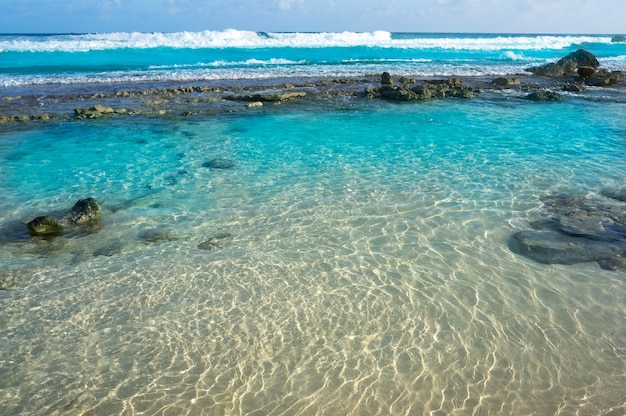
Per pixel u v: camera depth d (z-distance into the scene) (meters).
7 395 6.14
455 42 63.66
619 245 9.70
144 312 7.79
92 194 12.50
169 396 6.15
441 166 14.77
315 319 7.65
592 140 17.95
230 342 7.12
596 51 63.44
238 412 5.92
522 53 56.69
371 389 6.29
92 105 23.28
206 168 14.57
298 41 56.06
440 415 5.92
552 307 7.99
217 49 50.03
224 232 10.47
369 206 11.77
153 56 45.62
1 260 9.27
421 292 8.37
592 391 6.30
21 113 21.25
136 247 9.83
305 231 10.52
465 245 9.92
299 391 6.25
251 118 21.38
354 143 17.50
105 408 5.96
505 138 18.30
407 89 26.80
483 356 6.89
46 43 44.12
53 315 7.69
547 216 11.11
